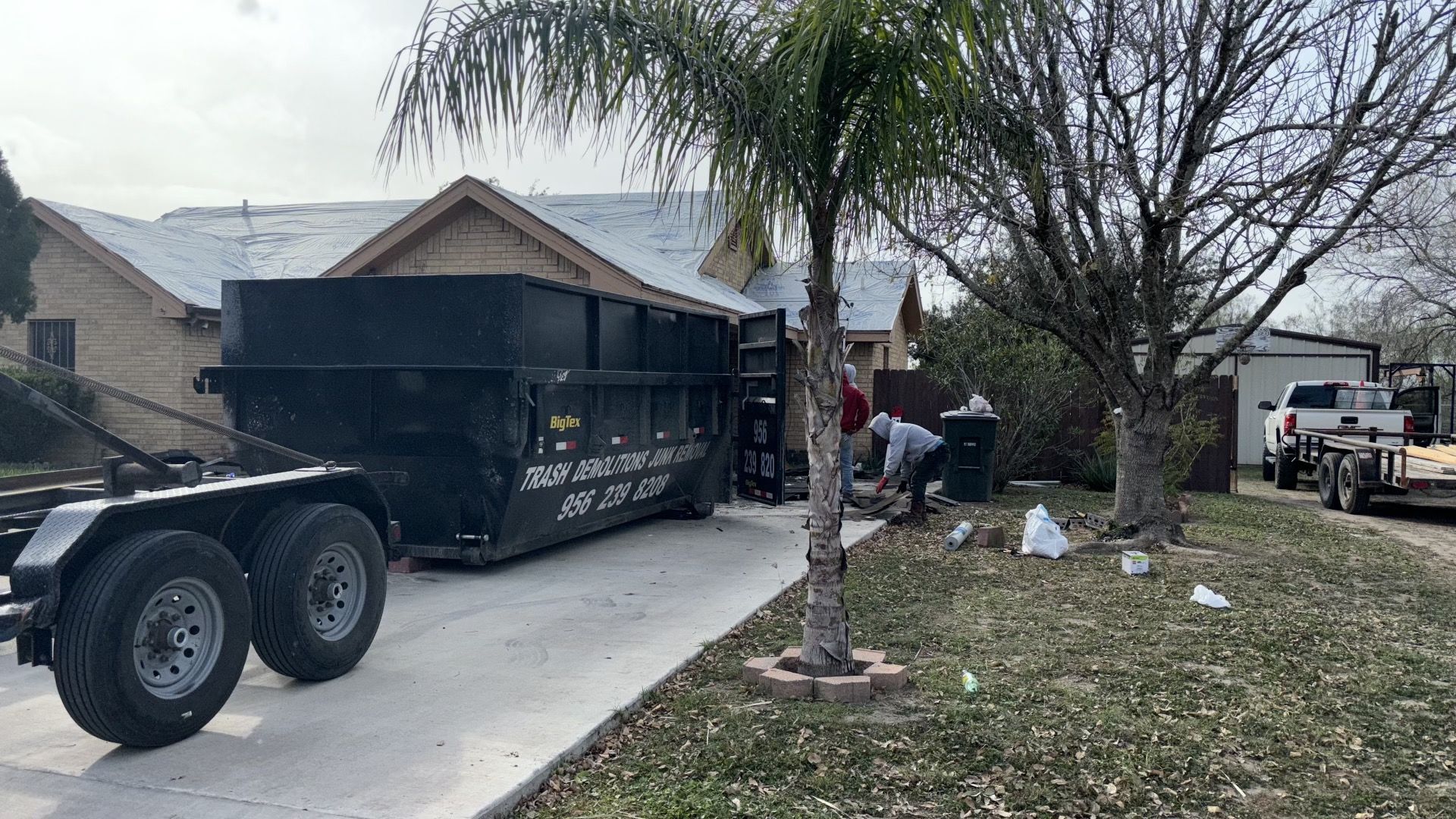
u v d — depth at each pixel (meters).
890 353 21.58
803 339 18.03
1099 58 8.88
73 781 4.12
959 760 4.44
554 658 5.96
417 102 4.76
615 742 4.71
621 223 20.06
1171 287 10.01
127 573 4.20
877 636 6.56
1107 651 6.21
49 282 15.69
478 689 5.35
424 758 4.37
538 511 8.54
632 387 9.76
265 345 8.20
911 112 4.93
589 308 8.95
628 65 4.82
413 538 8.20
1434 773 4.43
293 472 5.60
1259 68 8.91
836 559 5.43
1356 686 5.62
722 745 4.58
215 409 15.80
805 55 4.81
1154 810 4.02
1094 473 15.97
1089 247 9.62
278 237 20.36
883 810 3.97
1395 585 8.64
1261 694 5.45
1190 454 13.80
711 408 11.86
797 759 4.40
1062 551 9.62
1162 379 10.27
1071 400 17.38
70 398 14.96
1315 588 8.41
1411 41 8.34
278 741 4.58
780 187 4.90
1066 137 8.73
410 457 7.91
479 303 7.72
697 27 4.73
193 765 4.29
